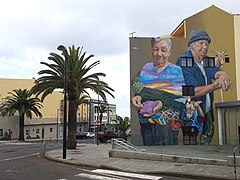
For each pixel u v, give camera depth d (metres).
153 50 34.31
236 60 34.94
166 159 17.09
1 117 61.38
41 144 40.00
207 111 33.88
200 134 33.31
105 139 48.00
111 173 13.92
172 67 34.19
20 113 54.41
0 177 12.41
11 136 61.22
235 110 32.25
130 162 17.00
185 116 33.53
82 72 28.67
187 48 34.75
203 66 34.56
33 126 66.88
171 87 33.88
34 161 18.94
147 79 33.81
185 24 35.16
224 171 13.32
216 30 35.28
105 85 29.66
